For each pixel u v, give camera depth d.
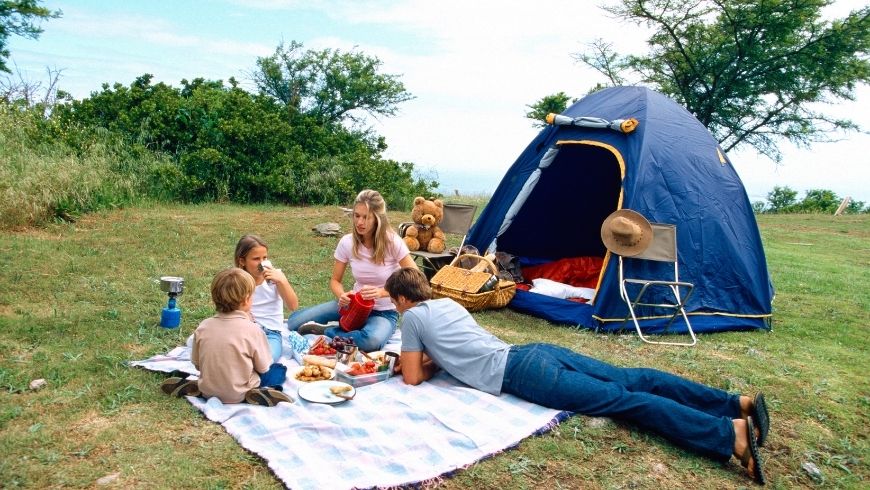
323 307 5.27
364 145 16.19
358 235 5.05
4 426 3.28
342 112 18.66
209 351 3.61
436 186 16.05
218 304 3.70
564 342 5.54
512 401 3.90
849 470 3.53
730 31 24.78
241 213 10.81
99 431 3.30
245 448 3.21
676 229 6.12
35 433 3.20
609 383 3.78
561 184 7.95
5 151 9.77
